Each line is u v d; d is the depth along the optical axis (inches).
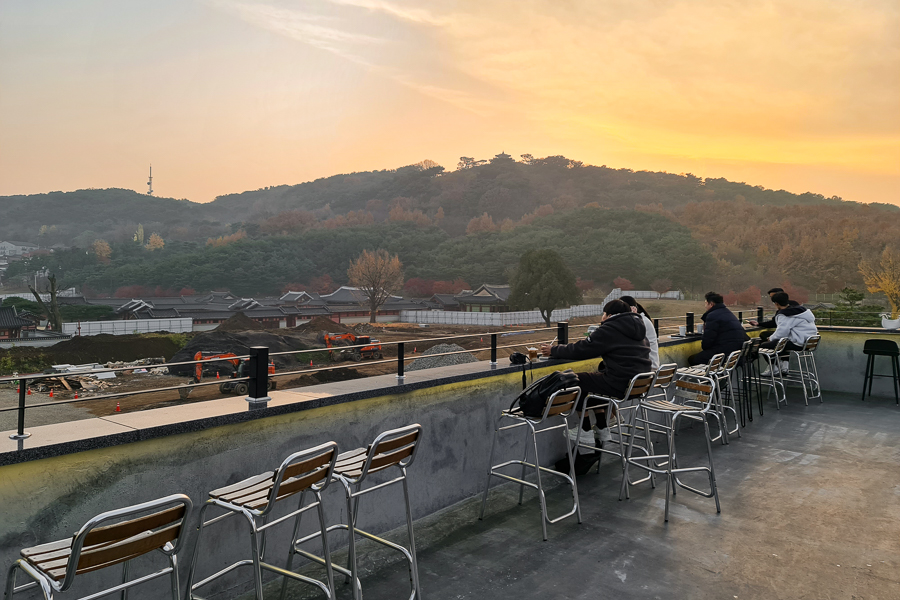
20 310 2669.8
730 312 255.6
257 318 3090.6
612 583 113.9
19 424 87.3
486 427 167.0
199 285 5364.2
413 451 104.3
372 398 133.6
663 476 183.8
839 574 118.2
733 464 196.4
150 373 1269.7
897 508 155.6
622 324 167.2
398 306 3575.3
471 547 130.9
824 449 214.5
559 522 145.9
